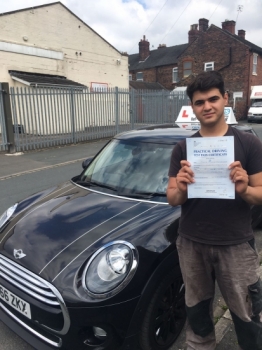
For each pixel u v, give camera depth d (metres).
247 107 27.30
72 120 12.84
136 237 2.20
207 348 2.08
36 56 16.66
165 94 17.31
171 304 2.34
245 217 1.76
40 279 2.09
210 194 1.66
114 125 14.81
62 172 8.12
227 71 27.78
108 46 20.53
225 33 27.36
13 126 10.80
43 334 2.12
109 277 2.00
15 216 2.87
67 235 2.37
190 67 30.12
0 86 10.25
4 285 2.29
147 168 3.10
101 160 3.55
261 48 30.05
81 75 19.22
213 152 1.63
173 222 2.39
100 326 1.95
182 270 1.97
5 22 15.13
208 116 1.69
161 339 2.29
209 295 2.02
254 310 1.86
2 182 7.17
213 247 1.79
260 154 1.68
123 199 2.85
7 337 2.56
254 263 1.81
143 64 35.22
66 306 1.96
